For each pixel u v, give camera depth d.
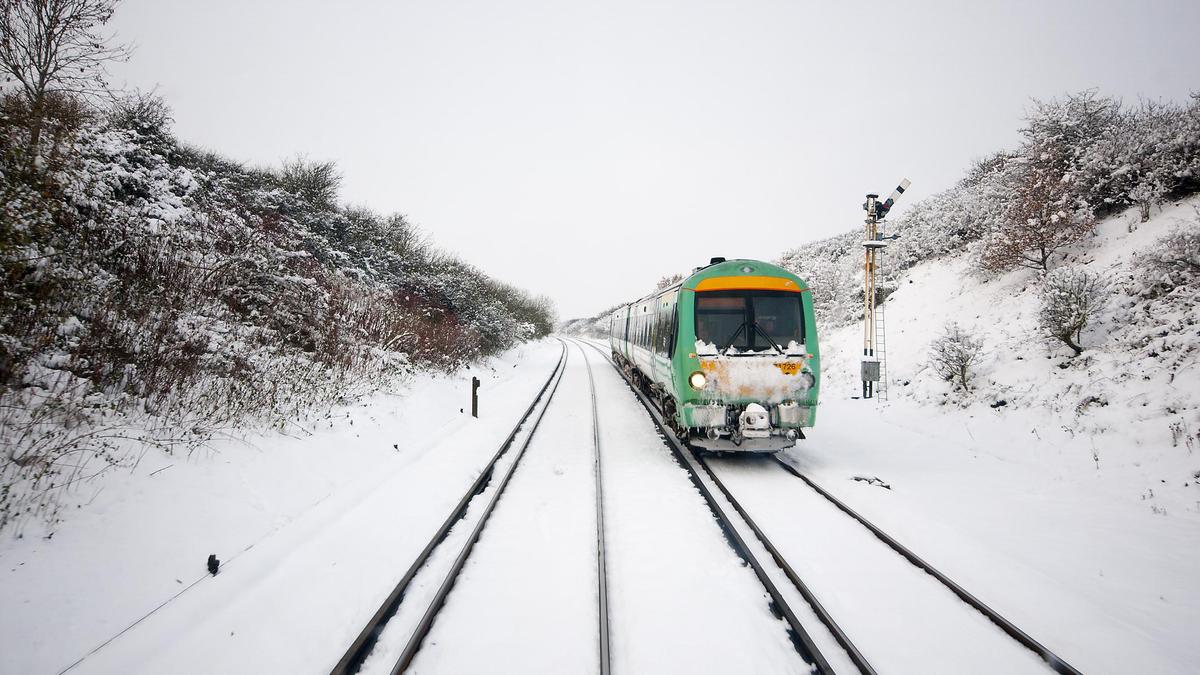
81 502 4.45
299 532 5.27
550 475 7.46
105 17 7.96
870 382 12.64
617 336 21.08
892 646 3.61
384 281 17.59
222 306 8.85
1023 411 8.79
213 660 3.42
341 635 3.77
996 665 3.42
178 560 4.39
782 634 3.78
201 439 5.89
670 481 7.16
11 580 3.60
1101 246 11.59
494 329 22.67
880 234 13.12
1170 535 5.21
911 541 5.19
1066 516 5.79
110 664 3.29
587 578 4.50
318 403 8.43
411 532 5.43
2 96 6.62
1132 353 8.33
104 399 5.68
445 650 3.60
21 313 5.33
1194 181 10.73
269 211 13.12
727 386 7.86
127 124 11.12
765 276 8.25
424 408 10.83
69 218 6.33
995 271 13.66
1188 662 3.40
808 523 5.66
